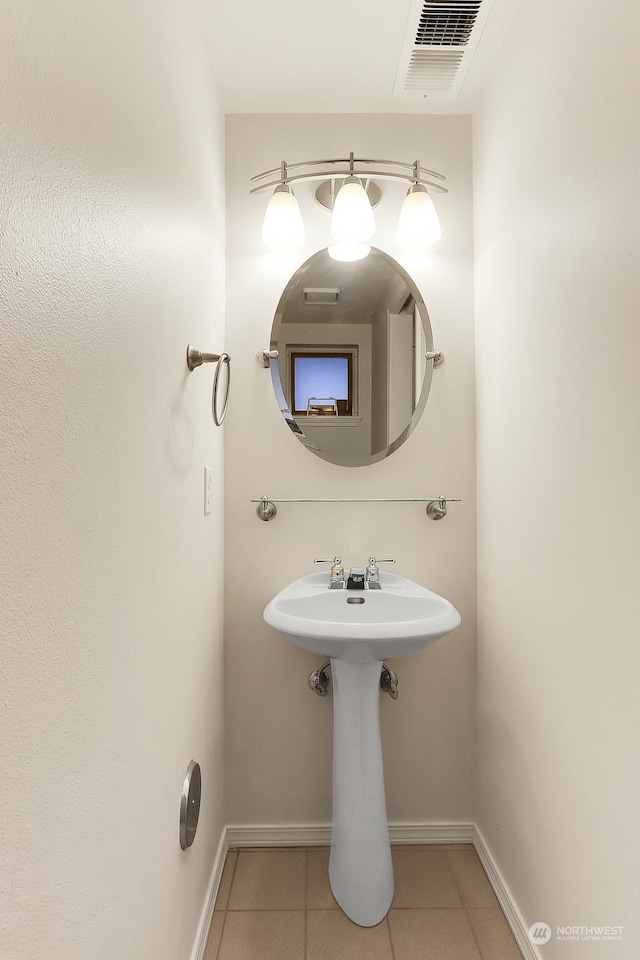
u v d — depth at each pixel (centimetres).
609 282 102
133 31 90
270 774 186
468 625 187
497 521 166
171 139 115
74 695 67
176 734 117
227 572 186
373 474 188
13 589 53
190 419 132
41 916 58
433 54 166
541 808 133
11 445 53
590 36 109
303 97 184
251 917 153
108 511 78
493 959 140
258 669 186
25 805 55
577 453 115
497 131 166
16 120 54
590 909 109
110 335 79
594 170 108
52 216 61
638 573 94
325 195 189
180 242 123
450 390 189
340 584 172
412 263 189
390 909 156
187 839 123
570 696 118
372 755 157
